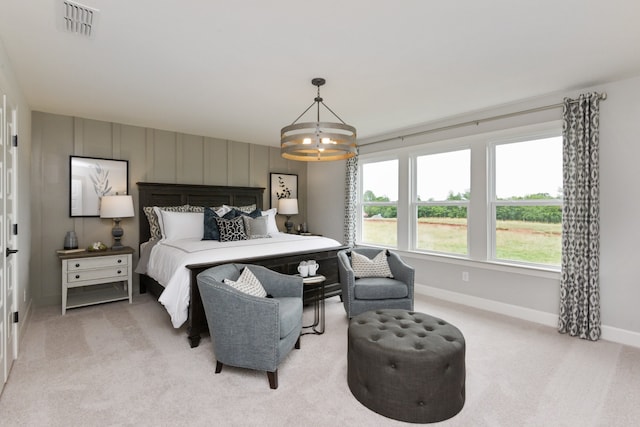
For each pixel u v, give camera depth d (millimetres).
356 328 2051
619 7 1744
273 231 4832
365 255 3686
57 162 3758
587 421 1724
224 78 2719
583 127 2854
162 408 1821
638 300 2648
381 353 1771
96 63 2436
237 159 5312
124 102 3338
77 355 2455
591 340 2766
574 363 2352
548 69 2531
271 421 1720
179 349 2576
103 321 3186
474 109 3527
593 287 2773
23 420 1710
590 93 2820
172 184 4523
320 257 3656
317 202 5918
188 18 1857
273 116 3830
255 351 2049
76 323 3129
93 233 4008
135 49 2223
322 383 2088
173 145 4645
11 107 2389
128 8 1760
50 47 2186
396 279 3326
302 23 1903
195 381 2104
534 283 3248
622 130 2715
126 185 4227
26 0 1688
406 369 1712
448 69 2535
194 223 4094
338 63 2438
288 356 2455
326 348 2598
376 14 1812
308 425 1688
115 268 3713
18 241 2588
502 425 1690
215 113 3730
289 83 2814
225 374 2193
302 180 6109
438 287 4078
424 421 1710
